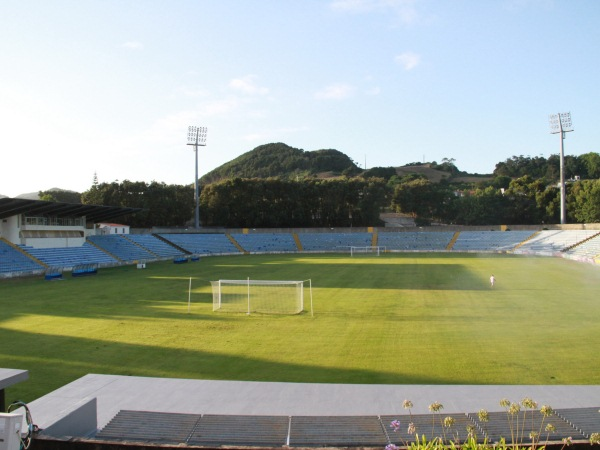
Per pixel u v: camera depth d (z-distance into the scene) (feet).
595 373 50.55
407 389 43.65
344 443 28.91
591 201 302.86
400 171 623.77
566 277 145.07
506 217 353.72
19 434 24.02
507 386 43.88
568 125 286.87
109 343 65.67
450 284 130.11
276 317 84.79
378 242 309.42
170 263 216.74
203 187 366.02
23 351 61.36
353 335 70.13
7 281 143.02
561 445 25.79
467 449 22.25
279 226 352.49
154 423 32.45
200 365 55.01
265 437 30.01
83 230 216.33
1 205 156.97
